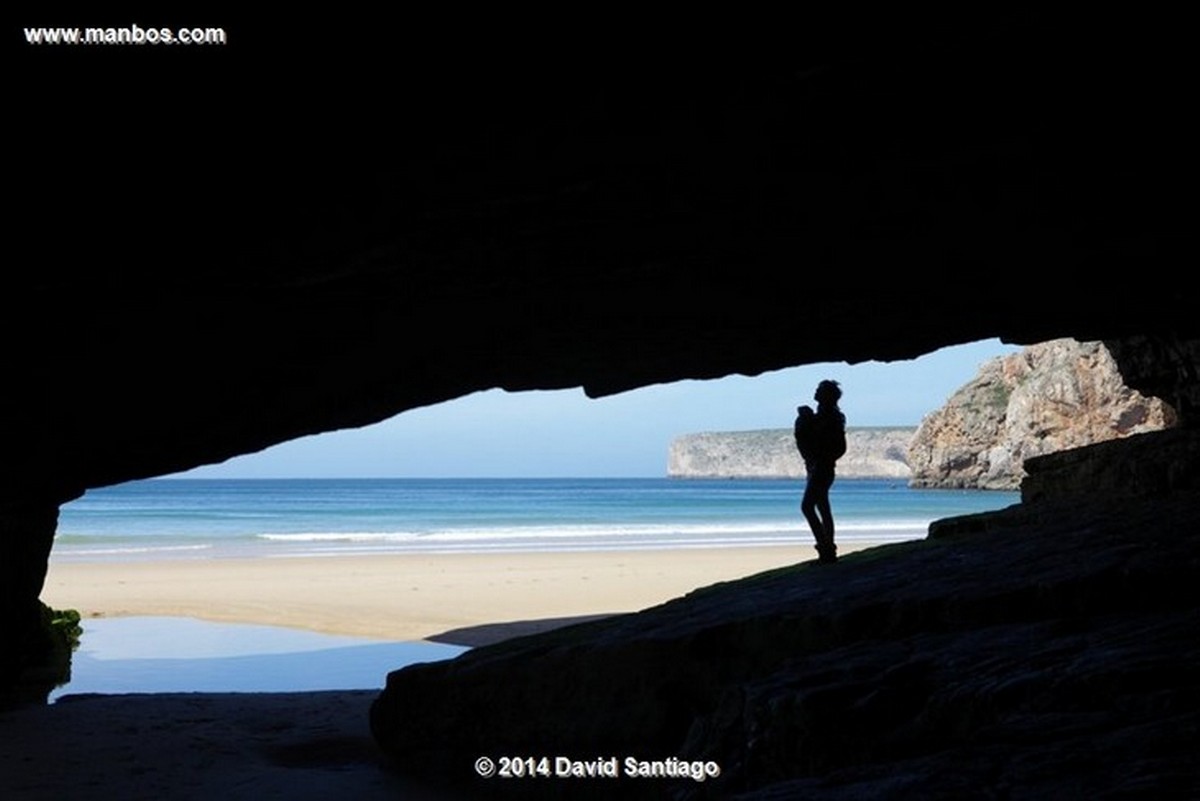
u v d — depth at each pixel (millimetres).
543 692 9055
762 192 7062
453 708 9477
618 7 5168
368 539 49406
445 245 7184
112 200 5887
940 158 6836
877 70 5742
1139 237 8812
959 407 138375
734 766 7000
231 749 10312
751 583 10742
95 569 30969
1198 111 6328
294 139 5719
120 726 11172
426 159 6031
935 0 5266
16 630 13297
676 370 11969
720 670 8453
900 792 4129
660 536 51750
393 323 8938
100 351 7887
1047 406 114062
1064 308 11734
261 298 7633
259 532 56938
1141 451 13758
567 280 8398
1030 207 7852
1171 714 4762
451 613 21250
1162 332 14406
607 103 5754
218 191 6000
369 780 9352
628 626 9562
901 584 8828
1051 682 5492
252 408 10281
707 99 5809
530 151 6074
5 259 6184
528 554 37562
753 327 10570
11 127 5238
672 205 7070
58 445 9914
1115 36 5562
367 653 17078
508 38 5273
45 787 8797
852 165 6789
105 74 5086
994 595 7664
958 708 5734
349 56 5242
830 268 9000
